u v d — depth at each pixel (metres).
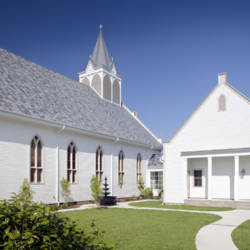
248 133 23.73
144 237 11.47
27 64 27.59
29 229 4.37
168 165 26.70
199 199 25.14
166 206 24.05
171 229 13.13
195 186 26.92
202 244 10.43
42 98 24.80
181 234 12.09
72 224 5.03
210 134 25.28
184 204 25.23
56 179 23.09
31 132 21.25
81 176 25.98
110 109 36.94
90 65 39.94
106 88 39.09
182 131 26.53
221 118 24.98
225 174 25.70
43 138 22.30
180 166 26.19
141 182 35.16
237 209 21.94
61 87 30.02
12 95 21.44
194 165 27.20
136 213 18.80
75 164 25.50
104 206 24.00
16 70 25.12
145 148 37.16
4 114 18.83
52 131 23.19
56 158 23.28
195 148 25.73
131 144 34.06
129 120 39.38
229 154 24.11
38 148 21.95
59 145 23.77
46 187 22.12
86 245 4.78
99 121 30.50
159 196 34.81
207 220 15.78
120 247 9.88
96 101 35.34
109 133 29.73
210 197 24.36
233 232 12.54
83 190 26.06
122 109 41.31
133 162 34.47
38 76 27.61
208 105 25.67
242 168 24.98
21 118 20.06
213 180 26.14
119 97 41.72
